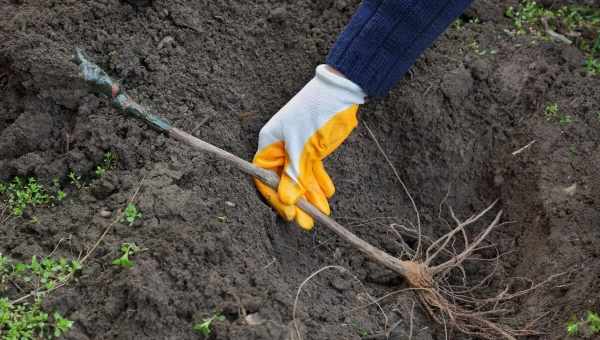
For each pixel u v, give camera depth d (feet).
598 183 5.65
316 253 5.71
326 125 5.45
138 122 5.59
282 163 5.62
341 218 5.85
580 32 6.39
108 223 5.30
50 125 5.58
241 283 5.20
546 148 5.87
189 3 6.02
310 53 5.98
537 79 6.05
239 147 5.76
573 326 5.15
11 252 5.23
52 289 5.08
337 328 5.27
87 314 5.05
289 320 5.16
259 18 6.06
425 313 5.55
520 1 6.46
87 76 5.48
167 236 5.23
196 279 5.15
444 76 5.97
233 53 5.97
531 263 5.66
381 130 5.97
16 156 5.55
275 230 5.58
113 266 5.13
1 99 5.66
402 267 5.49
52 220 5.35
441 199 5.99
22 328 4.94
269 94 5.94
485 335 5.44
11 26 5.72
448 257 5.90
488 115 6.01
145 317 5.00
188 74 5.85
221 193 5.50
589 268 5.38
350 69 5.39
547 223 5.69
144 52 5.83
